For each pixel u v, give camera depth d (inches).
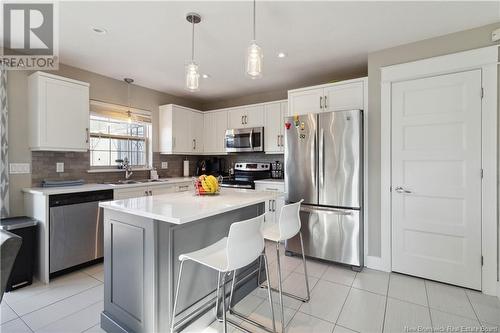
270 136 158.4
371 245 110.3
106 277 71.9
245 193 94.4
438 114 95.9
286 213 73.7
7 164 101.7
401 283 96.9
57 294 89.0
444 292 90.0
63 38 96.0
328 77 142.0
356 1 74.4
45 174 115.0
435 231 97.2
